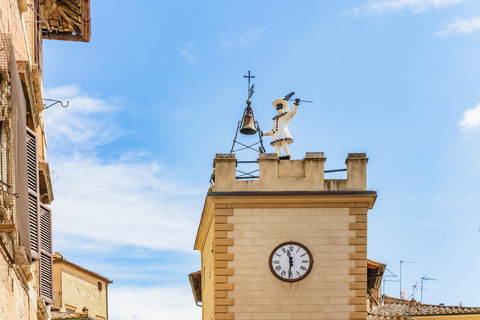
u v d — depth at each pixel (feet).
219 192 99.30
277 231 98.78
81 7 104.37
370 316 140.67
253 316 96.73
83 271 192.75
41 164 84.12
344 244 98.43
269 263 97.96
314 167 100.42
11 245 61.36
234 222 99.09
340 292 97.25
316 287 97.40
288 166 100.78
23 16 80.89
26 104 73.05
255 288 97.45
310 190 99.50
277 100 107.96
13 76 58.85
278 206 99.40
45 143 98.32
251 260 98.12
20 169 61.41
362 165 100.42
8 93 57.82
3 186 56.80
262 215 99.14
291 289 97.40
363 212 99.19
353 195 98.68
